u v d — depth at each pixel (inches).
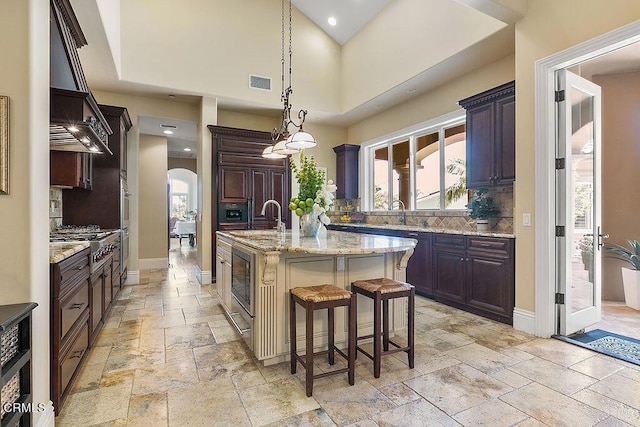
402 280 116.4
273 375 91.1
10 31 60.3
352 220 260.8
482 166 150.3
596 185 126.3
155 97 206.1
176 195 535.8
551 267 115.8
